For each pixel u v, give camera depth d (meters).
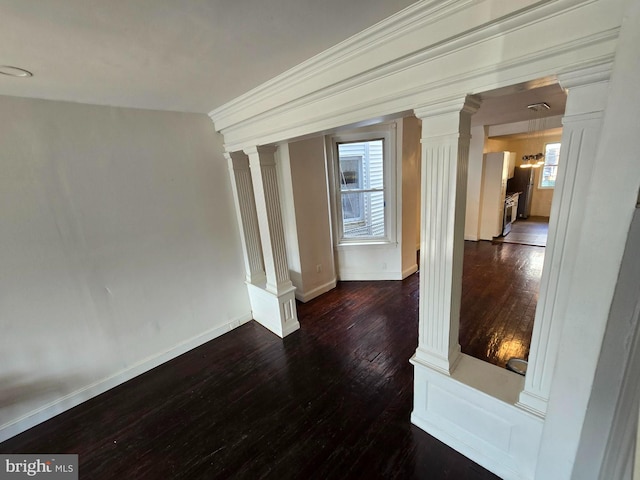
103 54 1.42
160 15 1.12
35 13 1.05
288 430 1.92
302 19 1.24
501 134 5.82
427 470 1.61
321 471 1.65
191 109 2.57
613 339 0.93
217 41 1.38
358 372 2.41
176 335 2.82
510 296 3.48
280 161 3.40
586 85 0.98
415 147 3.95
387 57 1.39
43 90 1.83
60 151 2.07
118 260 2.41
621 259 0.88
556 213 1.13
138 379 2.55
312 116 1.92
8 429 2.04
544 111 3.77
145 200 2.50
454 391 1.61
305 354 2.71
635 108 0.81
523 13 1.01
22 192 1.96
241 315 3.31
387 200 4.02
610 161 0.87
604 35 0.90
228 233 3.08
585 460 1.11
